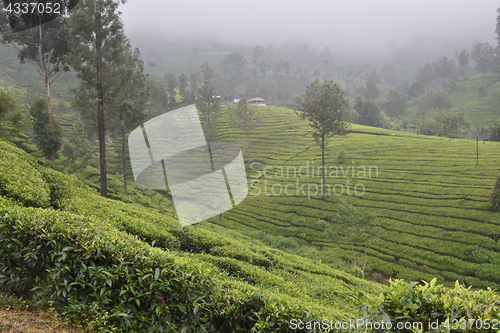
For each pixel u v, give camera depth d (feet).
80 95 66.08
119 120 75.72
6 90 59.57
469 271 74.49
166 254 12.90
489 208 93.86
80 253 12.09
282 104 381.40
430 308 9.52
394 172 134.72
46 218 13.73
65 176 39.32
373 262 84.33
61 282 11.60
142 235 26.81
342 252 90.17
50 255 12.10
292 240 94.22
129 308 11.51
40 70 102.73
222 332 12.67
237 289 14.19
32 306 11.59
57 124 100.37
